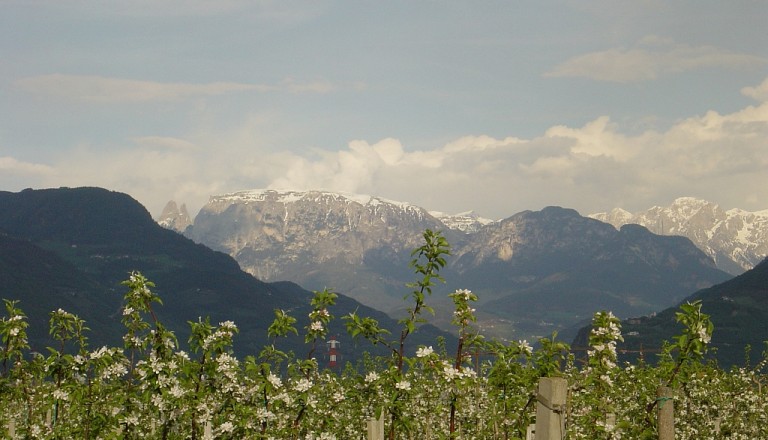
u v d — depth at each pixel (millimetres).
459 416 20641
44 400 17797
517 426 17328
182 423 15945
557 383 12211
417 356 16328
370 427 16594
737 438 24000
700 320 15047
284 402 16391
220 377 16312
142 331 16031
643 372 19094
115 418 16172
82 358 16672
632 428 16781
